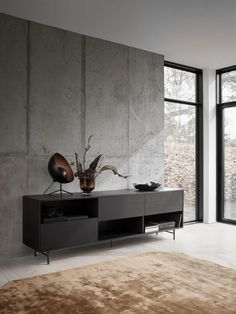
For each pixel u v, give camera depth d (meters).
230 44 5.03
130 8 3.83
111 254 4.20
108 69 4.95
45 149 4.34
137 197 4.51
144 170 5.34
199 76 6.45
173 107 6.15
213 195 6.37
